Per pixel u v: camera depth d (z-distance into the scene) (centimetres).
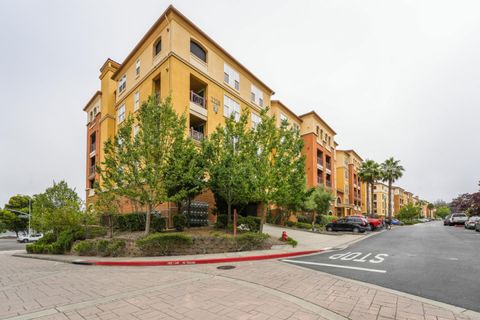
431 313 471
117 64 2909
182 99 1927
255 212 2320
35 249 1753
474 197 3688
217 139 1545
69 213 1650
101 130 2859
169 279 731
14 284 754
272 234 1836
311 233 2136
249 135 1438
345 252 1238
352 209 5431
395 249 1306
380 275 756
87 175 3281
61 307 523
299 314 463
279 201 1428
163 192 1255
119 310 494
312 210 2808
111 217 1440
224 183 1445
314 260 1027
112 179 1295
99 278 777
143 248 1169
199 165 1496
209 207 1962
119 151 1295
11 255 1791
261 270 841
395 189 9731
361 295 569
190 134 2030
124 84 2500
